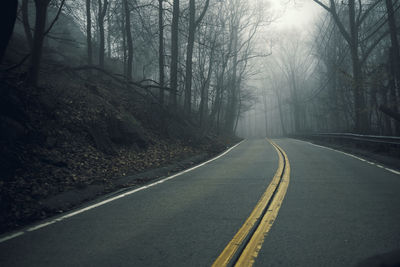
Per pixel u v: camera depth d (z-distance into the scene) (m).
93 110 12.74
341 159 12.49
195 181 8.40
